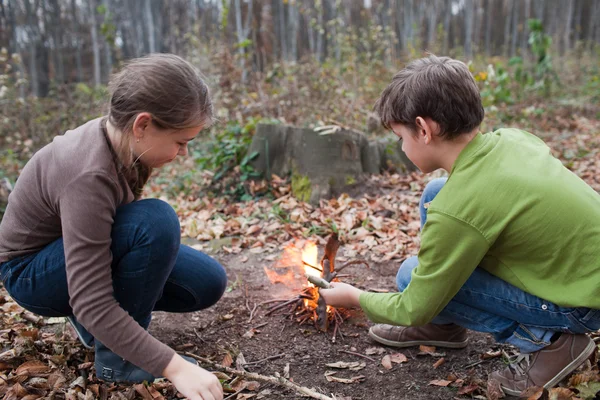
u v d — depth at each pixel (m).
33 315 2.31
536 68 9.73
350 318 2.30
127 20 15.05
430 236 1.52
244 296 2.56
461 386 1.78
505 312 1.66
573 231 1.46
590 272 1.46
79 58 14.03
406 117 1.57
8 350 2.00
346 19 14.43
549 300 1.52
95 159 1.44
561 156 5.56
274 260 3.07
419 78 1.53
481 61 11.80
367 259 3.03
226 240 3.47
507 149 1.56
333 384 1.83
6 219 1.65
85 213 1.41
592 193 1.56
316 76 7.05
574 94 10.39
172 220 1.67
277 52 12.40
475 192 1.48
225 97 6.47
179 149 1.54
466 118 1.52
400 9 17.05
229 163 4.59
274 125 4.45
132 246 1.60
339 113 6.07
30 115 6.95
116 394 1.71
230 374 1.88
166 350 1.42
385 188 4.33
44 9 14.16
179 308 2.08
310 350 2.06
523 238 1.49
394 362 1.96
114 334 1.41
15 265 1.66
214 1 14.62
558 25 19.84
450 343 2.02
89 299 1.40
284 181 4.36
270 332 2.20
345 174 4.25
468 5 17.38
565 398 1.57
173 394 1.76
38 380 1.82
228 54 7.00
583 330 1.57
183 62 1.47
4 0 13.11
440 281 1.53
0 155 6.28
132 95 1.40
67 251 1.42
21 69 10.16
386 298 1.69
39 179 1.53
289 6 13.81
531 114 7.62
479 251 1.49
